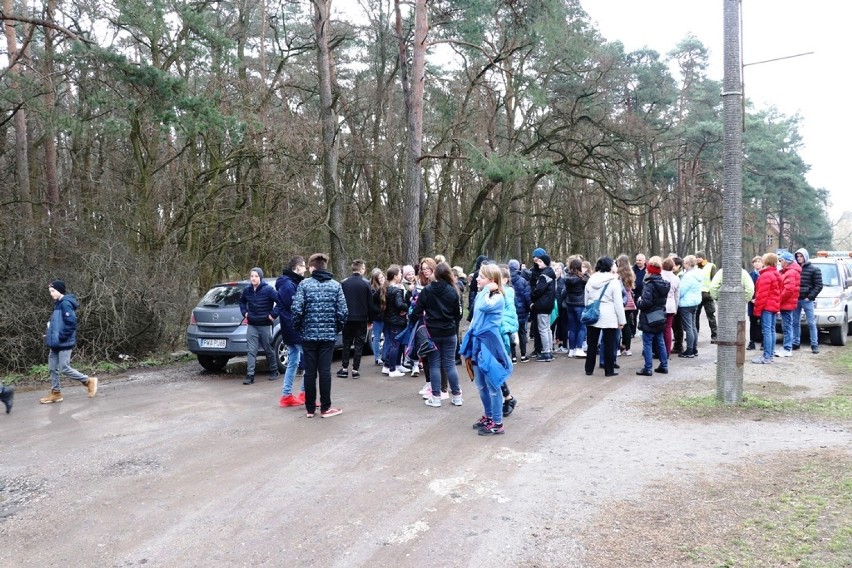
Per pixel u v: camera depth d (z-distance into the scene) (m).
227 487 5.08
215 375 10.67
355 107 25.92
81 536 4.22
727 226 7.50
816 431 6.36
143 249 14.88
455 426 6.93
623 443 6.14
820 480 4.88
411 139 17.94
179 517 4.50
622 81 28.00
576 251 34.44
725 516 4.29
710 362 10.90
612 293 9.55
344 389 9.17
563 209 34.78
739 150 7.37
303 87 21.91
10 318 10.80
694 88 38.50
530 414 7.41
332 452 5.99
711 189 39.97
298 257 8.38
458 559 3.80
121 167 16.95
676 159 34.97
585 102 24.98
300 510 4.59
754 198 41.59
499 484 5.06
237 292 10.65
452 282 7.92
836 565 3.52
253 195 18.38
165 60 15.20
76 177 18.22
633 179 28.12
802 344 13.10
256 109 17.08
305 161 17.73
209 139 15.97
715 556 3.72
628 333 12.02
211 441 6.43
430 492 4.91
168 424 7.18
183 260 14.97
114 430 6.95
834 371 9.70
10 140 18.34
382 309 10.25
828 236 62.53
